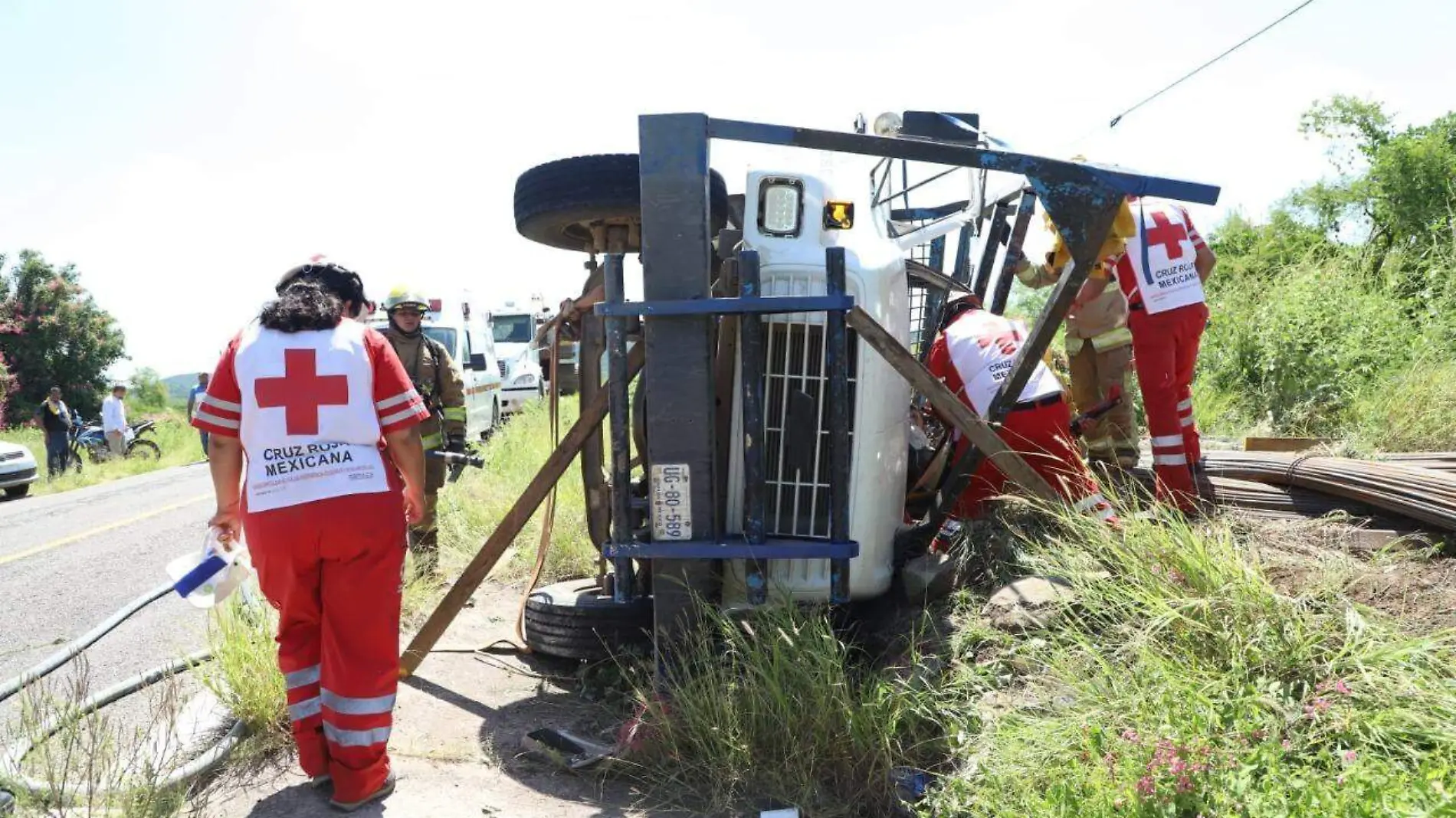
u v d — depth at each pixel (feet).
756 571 11.68
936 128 14.97
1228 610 9.61
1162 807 7.40
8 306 120.06
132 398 168.66
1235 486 14.02
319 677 10.09
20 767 9.75
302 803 9.86
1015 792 8.67
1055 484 13.92
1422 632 9.36
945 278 16.39
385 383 10.14
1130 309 14.42
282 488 9.48
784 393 12.00
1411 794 6.74
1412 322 24.30
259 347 9.71
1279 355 24.21
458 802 9.96
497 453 31.32
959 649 10.94
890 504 12.46
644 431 13.96
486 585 18.78
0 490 48.73
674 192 11.18
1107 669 9.33
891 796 9.54
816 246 11.96
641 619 13.28
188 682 13.28
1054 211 10.91
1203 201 10.55
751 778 10.12
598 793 10.32
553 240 15.02
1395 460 15.15
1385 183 45.21
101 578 22.02
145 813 9.09
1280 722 8.11
